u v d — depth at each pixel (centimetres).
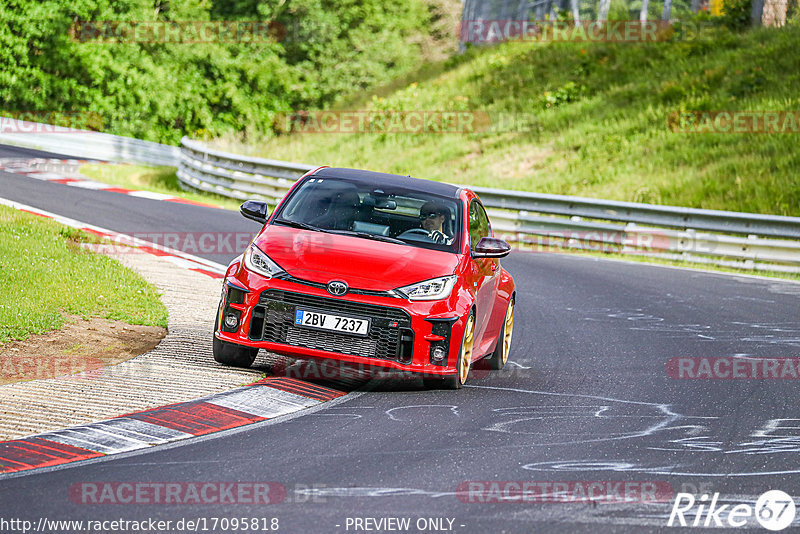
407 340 2716
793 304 5128
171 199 7825
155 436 2170
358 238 2925
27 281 3675
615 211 7350
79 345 3038
